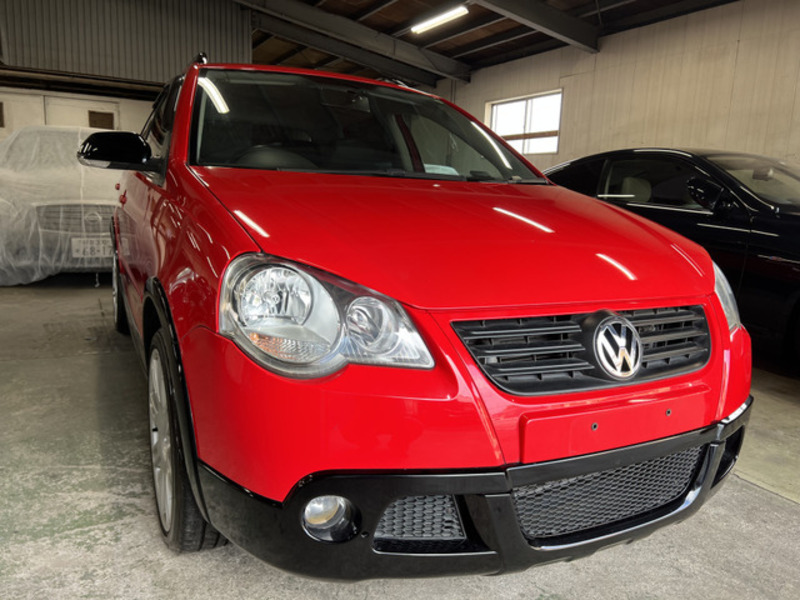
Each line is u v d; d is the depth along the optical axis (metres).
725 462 1.38
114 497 1.62
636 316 1.20
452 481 0.99
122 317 3.04
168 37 11.35
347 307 1.02
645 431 1.14
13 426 2.04
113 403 2.26
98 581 1.29
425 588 1.34
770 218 2.83
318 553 1.02
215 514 1.10
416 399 0.98
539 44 11.52
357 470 0.98
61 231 4.13
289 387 0.97
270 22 12.38
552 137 11.53
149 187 1.84
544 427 1.03
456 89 13.84
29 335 3.12
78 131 4.70
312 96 2.01
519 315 1.07
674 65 9.13
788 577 1.44
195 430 1.11
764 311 2.82
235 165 1.61
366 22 11.85
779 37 7.83
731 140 8.45
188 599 1.25
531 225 1.38
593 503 1.16
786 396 2.74
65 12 10.51
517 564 1.07
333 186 1.48
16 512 1.54
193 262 1.18
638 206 3.45
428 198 1.49
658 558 1.50
